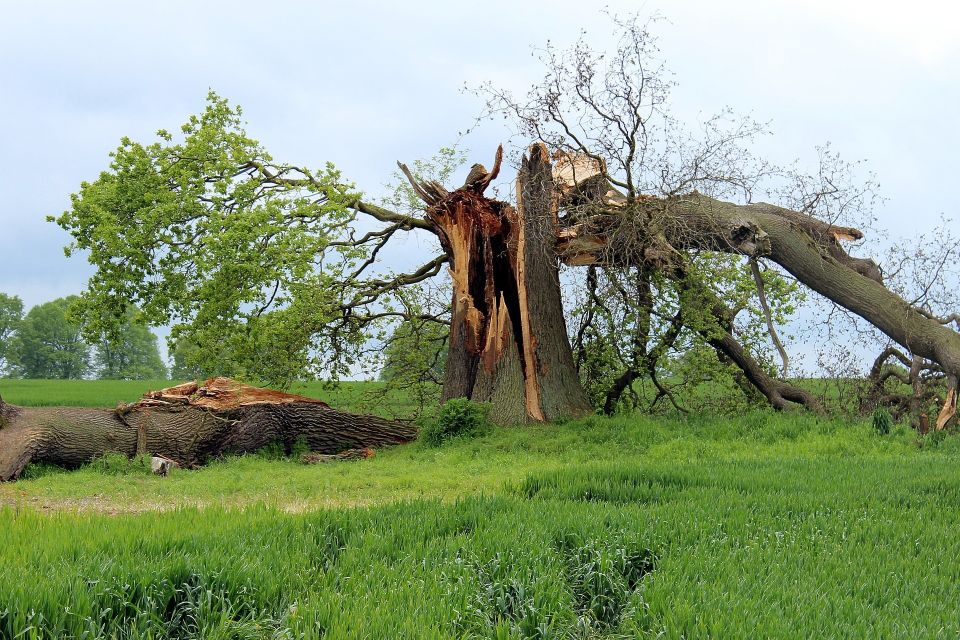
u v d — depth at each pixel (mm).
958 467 14633
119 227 22750
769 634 6090
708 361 23500
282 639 6082
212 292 21797
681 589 7066
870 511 10453
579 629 6719
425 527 9086
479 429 21859
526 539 8312
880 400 22703
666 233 21984
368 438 22656
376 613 6340
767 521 9758
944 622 6504
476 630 6465
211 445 20391
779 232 21766
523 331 23469
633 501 11750
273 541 8344
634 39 19703
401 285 26656
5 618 5953
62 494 15047
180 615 6559
